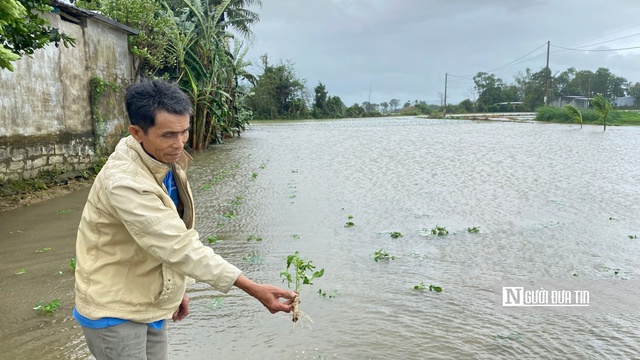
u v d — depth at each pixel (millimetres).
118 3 14797
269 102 62500
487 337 3955
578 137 23469
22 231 7109
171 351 3771
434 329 4090
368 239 6695
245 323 4242
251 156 17031
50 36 7133
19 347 3848
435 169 13164
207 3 19672
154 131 2229
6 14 5570
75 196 9789
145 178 2285
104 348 2312
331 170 13250
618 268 5500
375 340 3902
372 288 4973
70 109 11500
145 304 2336
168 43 17969
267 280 5219
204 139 20781
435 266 5613
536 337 3957
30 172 10102
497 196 9469
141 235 2172
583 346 3818
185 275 2381
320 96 69062
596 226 7211
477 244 6418
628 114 44812
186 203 2656
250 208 8680
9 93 9539
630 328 4109
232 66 23375
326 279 5223
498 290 4910
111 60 13727
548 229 7074
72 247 6340
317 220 7789
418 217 7895
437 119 59094
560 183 10781
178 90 2307
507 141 21719
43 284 5133
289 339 3936
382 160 15320
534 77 89562
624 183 10711
